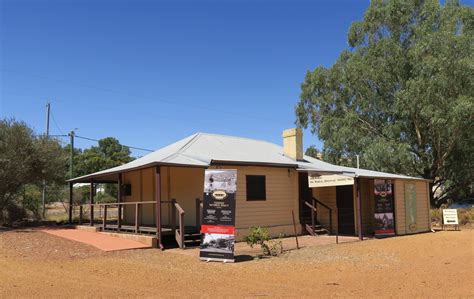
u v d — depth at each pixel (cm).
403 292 816
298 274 1028
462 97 2817
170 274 1020
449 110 2864
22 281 909
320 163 2180
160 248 1438
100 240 1587
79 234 1780
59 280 927
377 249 1478
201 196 1681
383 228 1911
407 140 3291
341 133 3462
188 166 1534
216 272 1055
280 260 1245
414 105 3019
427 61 2936
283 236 1841
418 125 3200
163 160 1554
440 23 3228
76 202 3378
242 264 1176
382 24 3491
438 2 3244
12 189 2392
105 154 6975
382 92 3416
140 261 1206
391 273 1035
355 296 785
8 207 2494
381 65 3306
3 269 1051
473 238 1814
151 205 1950
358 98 3531
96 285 880
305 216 2003
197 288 863
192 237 1539
